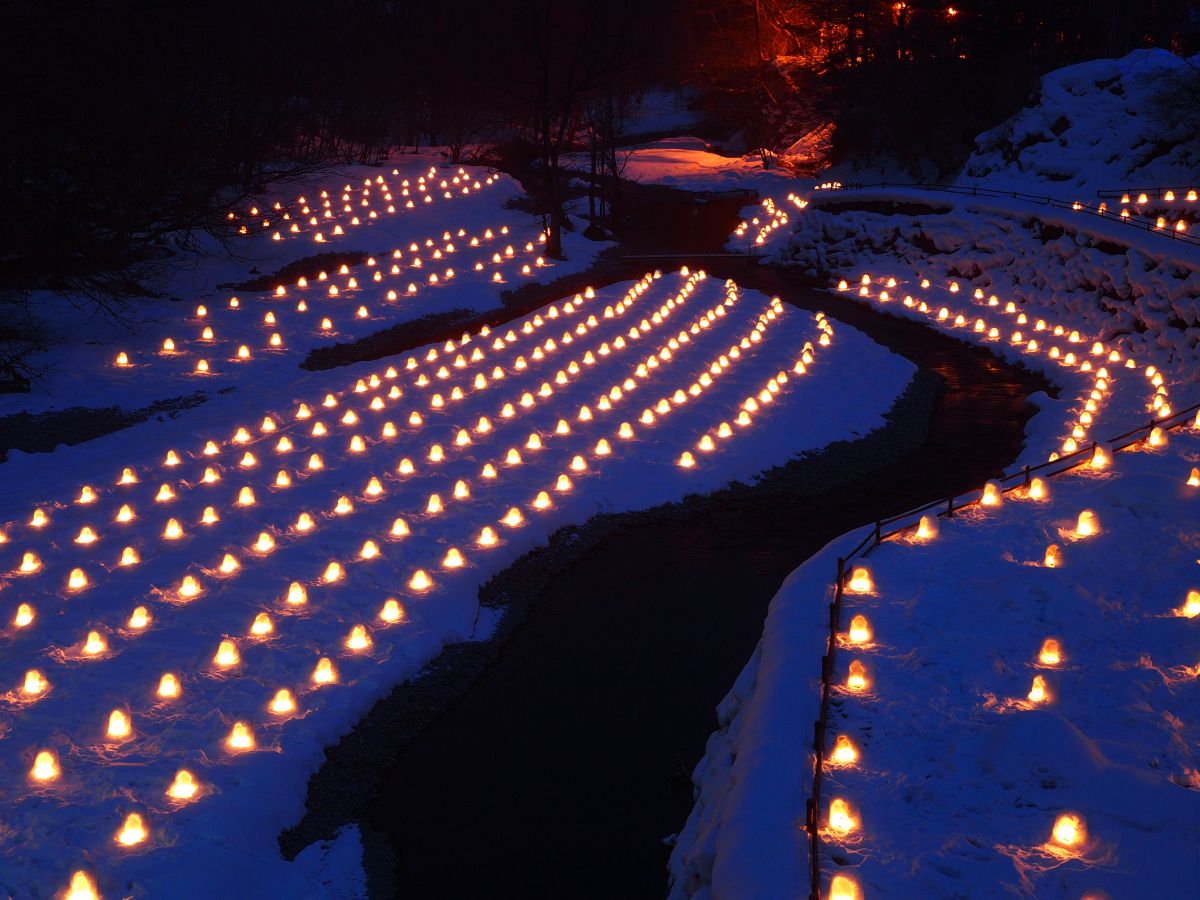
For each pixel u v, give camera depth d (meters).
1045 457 21.62
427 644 14.61
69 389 24.78
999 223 36.53
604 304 34.94
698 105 79.50
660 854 10.84
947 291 36.66
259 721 12.45
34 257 27.64
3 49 24.94
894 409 26.36
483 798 11.76
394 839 11.07
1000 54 48.78
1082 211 35.19
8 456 21.14
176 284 33.25
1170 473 18.92
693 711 13.48
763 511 20.33
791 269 42.22
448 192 48.12
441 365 27.69
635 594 16.80
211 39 33.50
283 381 26.53
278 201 42.38
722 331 31.92
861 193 42.03
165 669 13.33
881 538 16.36
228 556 16.44
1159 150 37.91
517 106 66.06
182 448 21.44
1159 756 10.24
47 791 10.78
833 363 29.03
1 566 16.31
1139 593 14.01
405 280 36.09
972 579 14.70
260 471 20.48
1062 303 32.66
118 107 27.00
